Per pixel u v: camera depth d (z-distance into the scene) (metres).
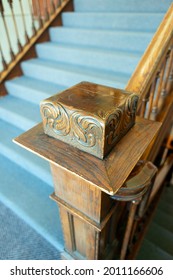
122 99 0.54
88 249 0.89
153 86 0.90
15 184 1.48
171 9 0.82
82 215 0.73
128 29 1.77
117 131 0.52
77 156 0.51
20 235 1.34
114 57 1.56
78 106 0.49
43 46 1.98
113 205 0.74
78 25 2.07
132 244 1.21
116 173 0.47
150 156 1.15
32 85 1.81
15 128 1.75
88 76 1.53
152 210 1.60
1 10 1.72
